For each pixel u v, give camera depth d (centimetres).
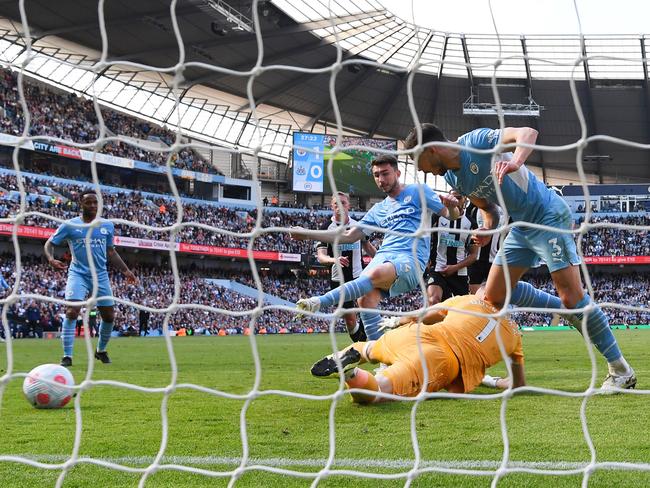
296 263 4400
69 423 409
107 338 927
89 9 3356
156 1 3297
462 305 481
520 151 394
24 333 2641
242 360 1028
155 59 3947
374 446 330
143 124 4453
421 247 676
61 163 3738
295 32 3647
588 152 4794
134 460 311
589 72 4178
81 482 272
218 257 4212
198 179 4300
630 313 4159
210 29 3650
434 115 4681
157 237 3678
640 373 707
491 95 4431
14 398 523
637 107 4406
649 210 4494
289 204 4550
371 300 678
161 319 3181
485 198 464
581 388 547
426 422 390
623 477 267
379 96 4547
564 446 323
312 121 4875
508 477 269
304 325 3659
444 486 259
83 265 845
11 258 3275
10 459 239
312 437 355
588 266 4444
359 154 3812
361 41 3981
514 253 499
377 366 748
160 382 668
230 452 324
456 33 3994
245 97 4506
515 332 504
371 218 694
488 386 545
